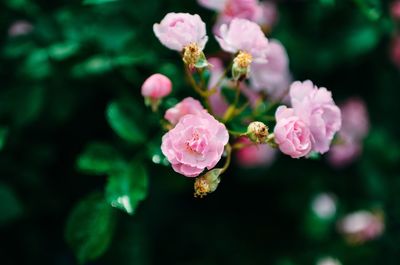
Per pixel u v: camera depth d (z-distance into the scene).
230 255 0.77
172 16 0.43
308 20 0.70
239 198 0.78
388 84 0.76
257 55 0.45
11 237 0.63
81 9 0.55
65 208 0.64
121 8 0.54
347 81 0.76
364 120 0.75
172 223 0.77
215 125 0.41
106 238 0.45
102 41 0.53
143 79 0.53
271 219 0.78
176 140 0.40
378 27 0.67
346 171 0.78
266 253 0.77
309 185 0.76
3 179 0.58
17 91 0.55
